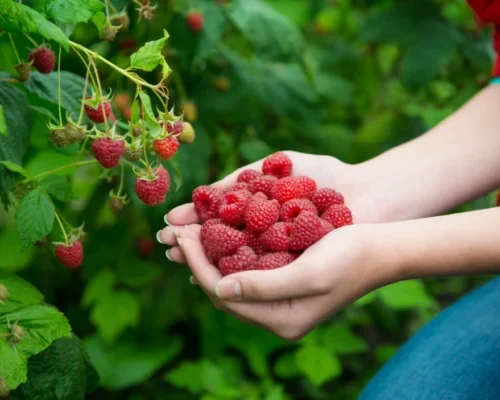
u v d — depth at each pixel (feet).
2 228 3.68
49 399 2.65
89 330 3.73
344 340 3.65
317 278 2.47
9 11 2.35
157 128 2.44
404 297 3.59
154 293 3.56
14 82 2.58
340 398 3.82
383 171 2.95
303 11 4.63
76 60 3.10
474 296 2.96
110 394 3.68
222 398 3.46
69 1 2.43
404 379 2.72
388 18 3.80
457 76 4.09
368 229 2.56
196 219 2.82
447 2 3.89
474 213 2.61
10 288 2.59
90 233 3.47
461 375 2.69
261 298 2.49
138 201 2.93
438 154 2.96
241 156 3.67
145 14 2.74
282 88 3.52
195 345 3.93
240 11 3.18
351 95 4.09
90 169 3.44
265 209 2.68
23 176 2.60
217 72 3.42
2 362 2.46
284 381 3.89
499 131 2.96
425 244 2.55
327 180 2.95
